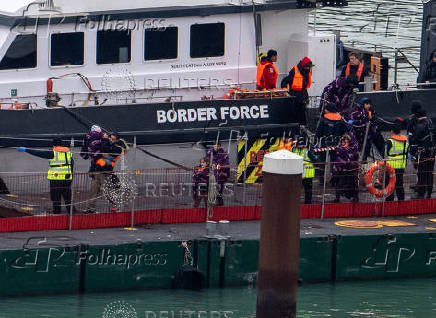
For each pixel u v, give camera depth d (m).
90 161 86.19
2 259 69.94
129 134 86.62
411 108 89.94
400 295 74.94
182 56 90.50
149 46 89.44
